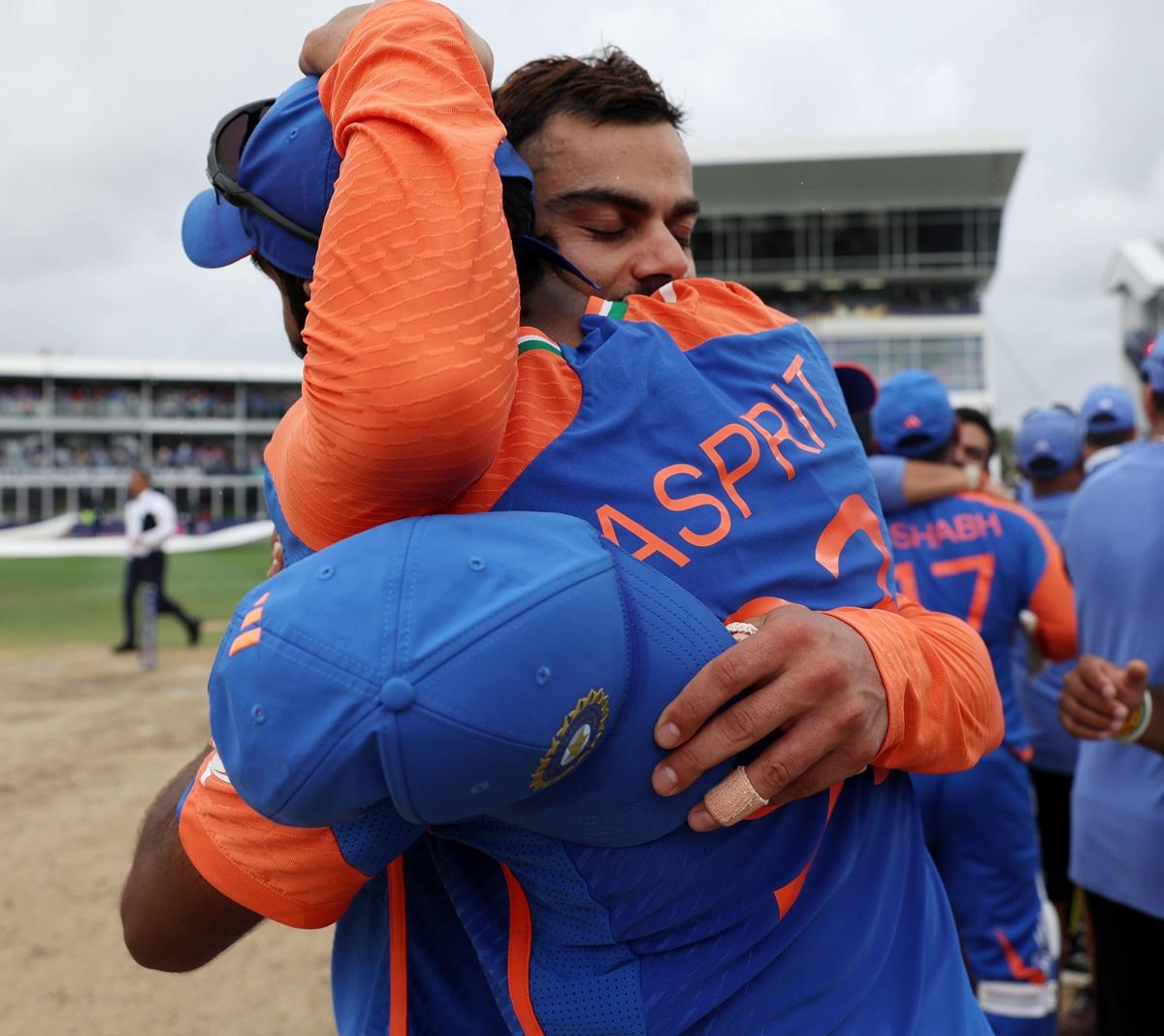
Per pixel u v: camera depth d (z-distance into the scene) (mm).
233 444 52875
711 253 47438
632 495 839
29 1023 3045
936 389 2820
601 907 816
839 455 992
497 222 758
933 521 2752
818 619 806
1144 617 2080
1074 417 4402
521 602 672
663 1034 827
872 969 915
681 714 737
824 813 893
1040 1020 2557
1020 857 2607
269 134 886
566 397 868
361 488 745
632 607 750
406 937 943
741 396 954
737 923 842
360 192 737
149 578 10406
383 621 662
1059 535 4320
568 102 1066
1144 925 2166
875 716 805
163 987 3312
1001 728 1033
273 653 670
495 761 660
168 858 894
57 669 9164
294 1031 3008
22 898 3955
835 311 47969
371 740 642
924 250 46781
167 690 8086
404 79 790
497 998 881
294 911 838
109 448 51750
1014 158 45188
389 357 694
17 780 5480
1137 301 39281
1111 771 2178
